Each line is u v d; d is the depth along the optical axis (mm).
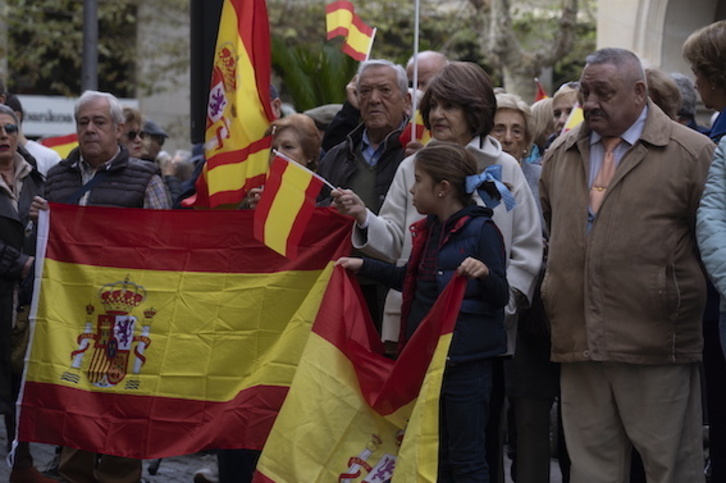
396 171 6625
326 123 9258
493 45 20078
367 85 6820
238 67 6727
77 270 6855
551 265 6109
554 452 8812
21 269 7367
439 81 6305
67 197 7465
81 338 6832
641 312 5871
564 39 19938
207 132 6824
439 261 5914
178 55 27891
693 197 5871
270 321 6574
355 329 6109
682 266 5887
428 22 26906
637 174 5902
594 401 6047
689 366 5977
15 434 7039
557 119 8320
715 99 6297
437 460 5602
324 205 6941
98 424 6730
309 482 5992
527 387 6812
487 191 5984
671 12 14094
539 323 6703
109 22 27188
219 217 6691
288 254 6238
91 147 7379
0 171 7930
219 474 6887
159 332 6719
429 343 5785
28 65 26344
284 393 6461
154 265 6773
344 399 6047
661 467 5898
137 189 7387
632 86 5898
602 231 5938
